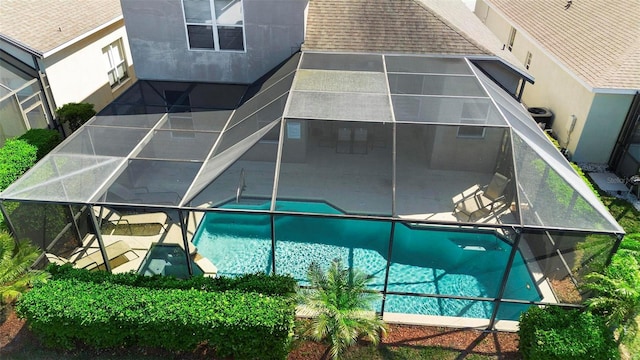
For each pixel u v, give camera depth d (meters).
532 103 26.84
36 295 11.37
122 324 11.02
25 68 19.64
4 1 21.61
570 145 21.55
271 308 11.24
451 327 12.59
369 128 14.32
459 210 13.75
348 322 10.83
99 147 15.24
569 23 26.20
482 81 17.11
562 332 10.91
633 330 10.92
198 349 11.84
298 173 13.81
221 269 14.38
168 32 20.25
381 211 13.24
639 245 12.95
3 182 15.36
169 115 17.86
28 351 11.65
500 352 11.88
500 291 11.98
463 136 14.38
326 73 17.47
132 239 15.02
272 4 19.14
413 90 16.27
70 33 21.78
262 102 17.03
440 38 19.73
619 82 18.97
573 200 12.05
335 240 15.73
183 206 12.12
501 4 34.09
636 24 22.27
